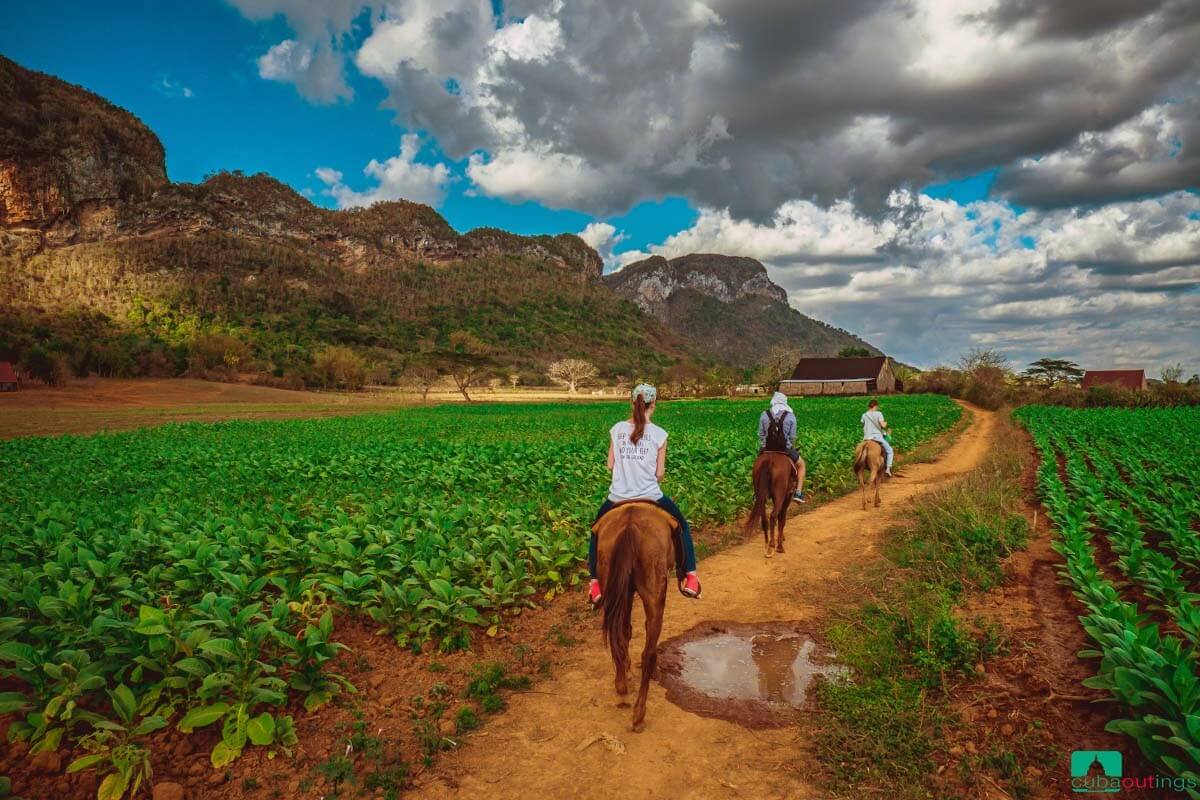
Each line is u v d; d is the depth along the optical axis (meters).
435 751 4.86
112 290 182.00
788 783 4.46
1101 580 7.46
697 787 4.46
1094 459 17.39
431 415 54.28
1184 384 49.56
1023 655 5.84
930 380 86.75
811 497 14.84
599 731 5.14
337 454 21.36
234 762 4.59
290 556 7.82
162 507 10.95
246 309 192.88
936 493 12.82
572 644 6.83
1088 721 4.83
